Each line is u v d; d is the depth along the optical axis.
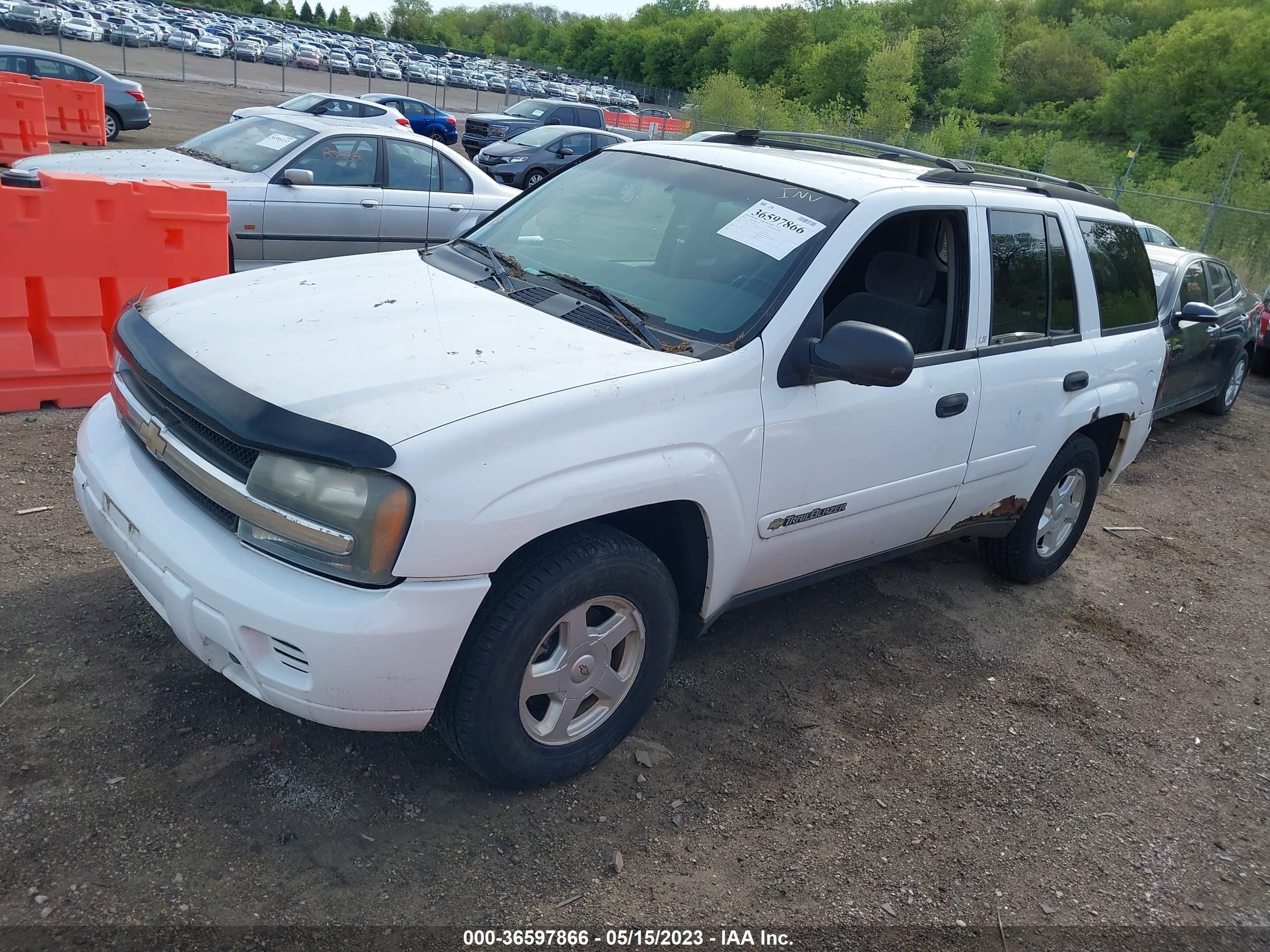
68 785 2.62
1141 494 7.17
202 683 3.12
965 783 3.32
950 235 3.79
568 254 3.55
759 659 3.89
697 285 3.24
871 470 3.47
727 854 2.79
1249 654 4.70
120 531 2.70
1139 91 60.44
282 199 8.10
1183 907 2.90
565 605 2.64
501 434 2.41
